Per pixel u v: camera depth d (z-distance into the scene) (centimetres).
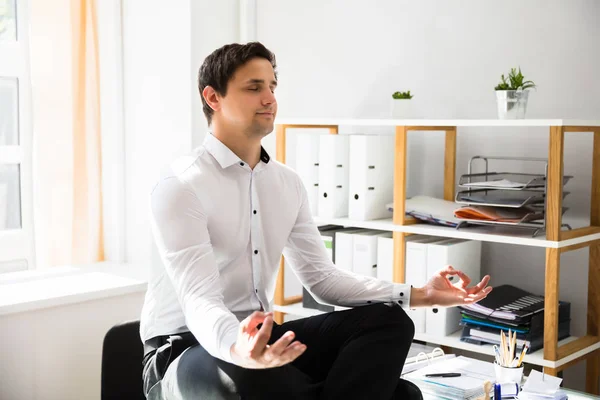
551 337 225
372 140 272
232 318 151
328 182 281
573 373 259
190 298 161
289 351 126
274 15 329
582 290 257
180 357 169
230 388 153
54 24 312
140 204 330
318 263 196
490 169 275
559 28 256
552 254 223
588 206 253
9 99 305
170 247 168
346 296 190
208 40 319
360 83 306
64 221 321
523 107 238
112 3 328
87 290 274
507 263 274
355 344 157
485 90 273
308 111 323
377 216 278
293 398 150
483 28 272
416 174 294
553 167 221
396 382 158
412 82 291
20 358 257
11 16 304
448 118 283
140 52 326
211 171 179
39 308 259
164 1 316
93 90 324
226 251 182
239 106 174
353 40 307
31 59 309
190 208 170
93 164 327
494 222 240
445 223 254
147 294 191
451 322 257
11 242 307
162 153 321
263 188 187
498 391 168
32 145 312
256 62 174
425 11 285
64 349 269
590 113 251
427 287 185
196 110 314
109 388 202
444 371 193
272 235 189
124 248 336
